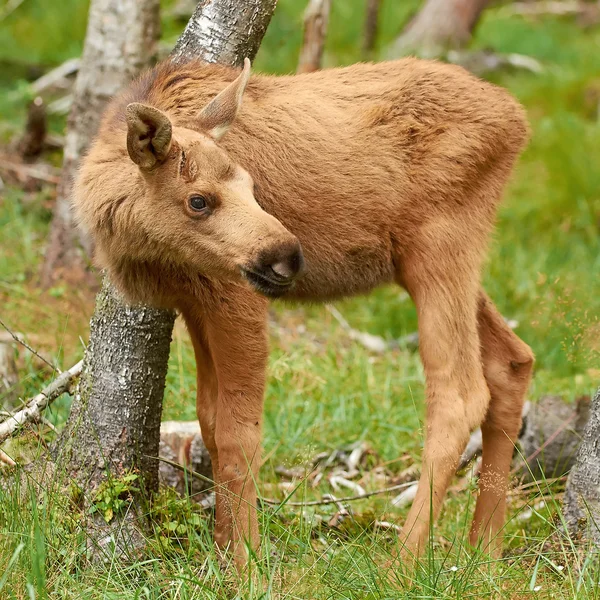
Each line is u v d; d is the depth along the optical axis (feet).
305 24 53.11
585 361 38.29
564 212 61.16
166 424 36.47
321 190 31.09
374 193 31.73
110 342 31.22
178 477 34.65
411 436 40.45
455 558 29.19
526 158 66.28
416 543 30.32
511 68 82.53
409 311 52.44
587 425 30.37
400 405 42.73
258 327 30.27
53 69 72.49
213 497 34.99
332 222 31.45
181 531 30.32
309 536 29.68
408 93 32.58
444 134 32.60
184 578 26.25
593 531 29.04
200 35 31.27
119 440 31.40
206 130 28.53
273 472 36.19
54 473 30.01
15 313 45.47
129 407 31.37
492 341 34.86
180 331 44.57
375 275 32.96
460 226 32.96
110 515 30.17
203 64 30.45
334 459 39.37
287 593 26.32
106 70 47.03
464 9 85.25
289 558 28.91
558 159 64.23
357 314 52.75
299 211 31.01
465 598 26.25
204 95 29.78
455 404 32.07
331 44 84.53
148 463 31.96
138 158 27.02
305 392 42.27
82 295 46.91
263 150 30.42
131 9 46.96
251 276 26.99
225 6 31.17
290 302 33.12
